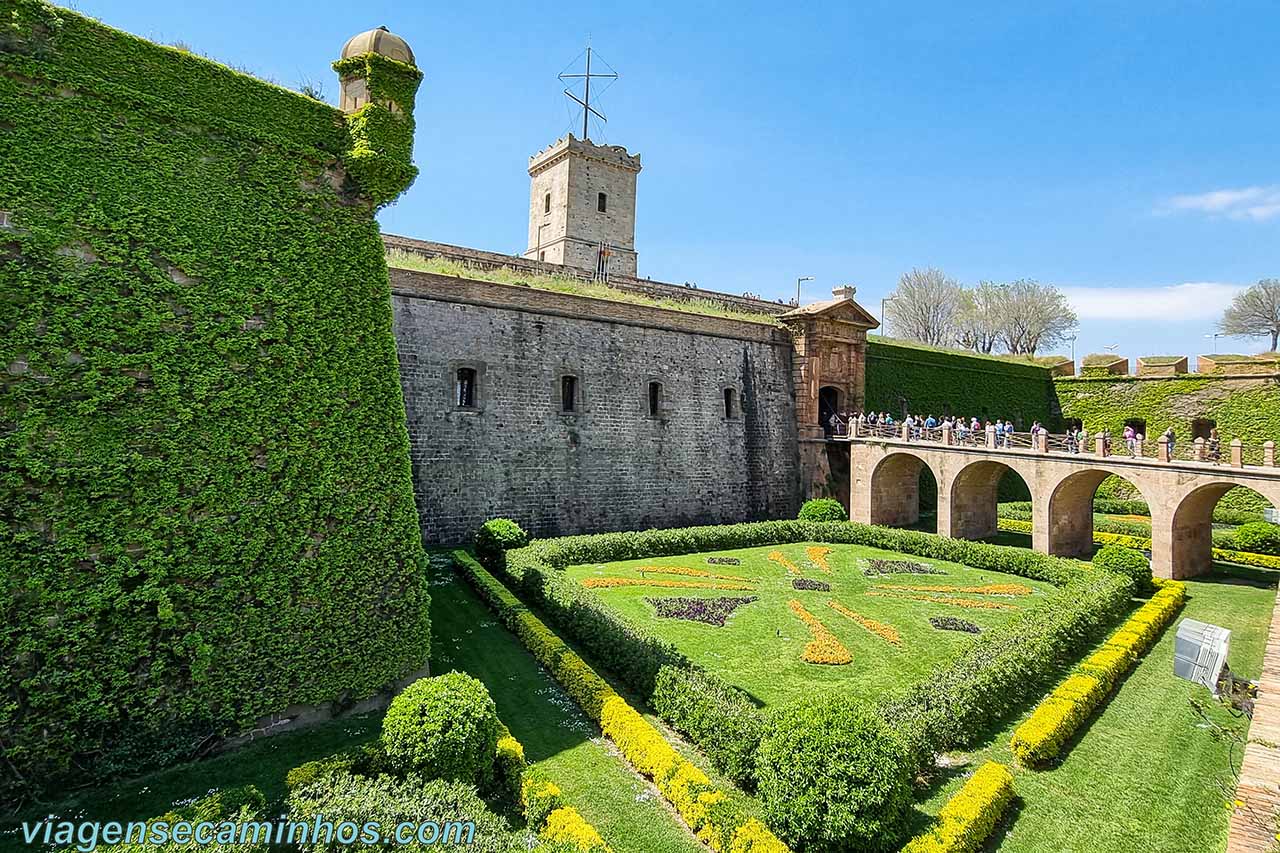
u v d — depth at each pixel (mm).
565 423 26078
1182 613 19203
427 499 22328
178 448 9555
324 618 10758
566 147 45875
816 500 31094
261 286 10586
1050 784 10008
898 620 17312
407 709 8906
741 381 32719
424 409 22438
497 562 19938
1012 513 35562
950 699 11211
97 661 8727
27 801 8211
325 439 11031
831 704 8734
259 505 10227
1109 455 24391
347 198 11875
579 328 26875
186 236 9914
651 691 11852
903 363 39719
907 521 32906
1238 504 35688
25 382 8453
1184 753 10945
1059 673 14250
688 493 29953
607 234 47875
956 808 8586
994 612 18219
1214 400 38156
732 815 8398
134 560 9078
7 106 8625
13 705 8133
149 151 9711
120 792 8664
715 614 17234
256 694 10008
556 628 15438
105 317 9094
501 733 9953
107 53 9438
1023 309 71375
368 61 11852
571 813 8258
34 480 8430
